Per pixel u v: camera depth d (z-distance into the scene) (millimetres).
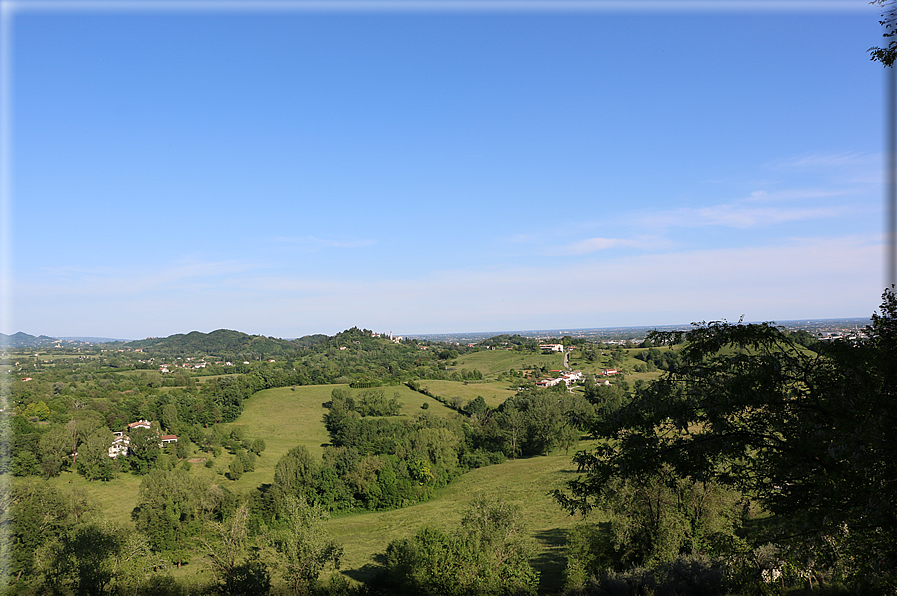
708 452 12695
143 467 86750
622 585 27156
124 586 38031
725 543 16906
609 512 36094
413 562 39344
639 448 13289
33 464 77625
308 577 38594
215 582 38969
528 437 105062
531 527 57656
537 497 70938
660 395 13453
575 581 31859
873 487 10602
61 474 83500
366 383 170625
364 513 75250
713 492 30297
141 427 95562
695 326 13898
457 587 31891
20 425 83125
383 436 105875
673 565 26703
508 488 79062
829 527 11758
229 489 81375
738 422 12961
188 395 132000
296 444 116438
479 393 159250
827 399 11789
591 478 14570
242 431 114438
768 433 12852
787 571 14727
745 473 13594
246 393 153750
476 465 97562
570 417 15422
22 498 52031
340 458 84125
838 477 11484
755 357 12711
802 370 12695
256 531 62719
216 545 39719
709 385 13211
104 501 73938
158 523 57250
